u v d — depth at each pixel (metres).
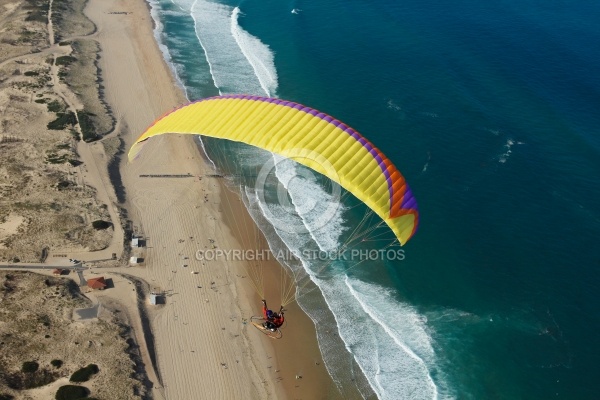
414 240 32.00
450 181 36.00
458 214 33.69
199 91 46.12
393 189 20.78
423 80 46.59
